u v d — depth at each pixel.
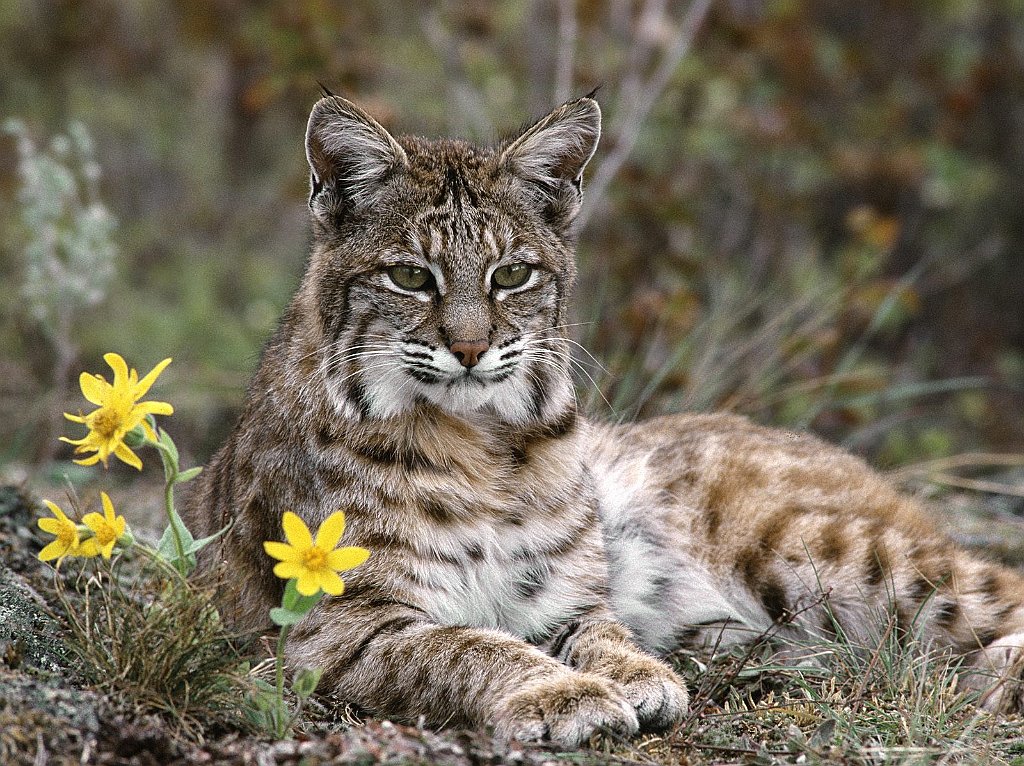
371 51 19.17
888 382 19.41
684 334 15.21
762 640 9.13
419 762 6.59
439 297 8.69
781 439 10.73
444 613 8.53
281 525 8.80
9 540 9.35
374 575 8.38
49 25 26.25
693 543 9.92
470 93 18.64
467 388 8.65
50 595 8.59
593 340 14.55
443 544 8.53
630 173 17.69
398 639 8.09
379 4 22.12
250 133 25.95
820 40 21.69
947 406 20.72
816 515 9.84
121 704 7.08
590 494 9.26
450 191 8.78
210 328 19.77
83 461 7.49
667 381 13.94
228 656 7.62
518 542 8.80
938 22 25.86
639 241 17.72
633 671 7.97
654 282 17.45
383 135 8.75
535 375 8.98
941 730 7.82
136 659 7.34
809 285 17.06
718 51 19.53
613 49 18.97
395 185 8.79
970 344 23.34
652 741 7.56
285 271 22.30
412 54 19.25
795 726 7.75
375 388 8.62
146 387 7.53
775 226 20.47
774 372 15.09
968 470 16.08
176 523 7.71
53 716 6.73
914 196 24.25
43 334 16.58
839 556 9.67
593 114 9.29
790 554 9.72
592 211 17.14
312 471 8.65
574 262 9.51
